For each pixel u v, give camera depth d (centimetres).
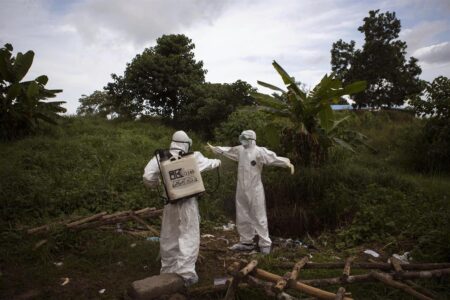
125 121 1648
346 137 992
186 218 441
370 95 2522
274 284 359
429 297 396
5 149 916
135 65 1648
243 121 1208
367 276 381
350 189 791
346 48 2678
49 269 470
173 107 1692
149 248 532
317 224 673
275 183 805
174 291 400
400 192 748
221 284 419
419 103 1098
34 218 612
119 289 436
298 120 879
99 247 529
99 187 728
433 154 1046
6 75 1079
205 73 1761
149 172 448
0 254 493
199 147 1216
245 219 562
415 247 538
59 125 1272
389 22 2528
